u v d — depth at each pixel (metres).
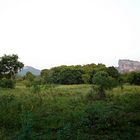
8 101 22.73
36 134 13.38
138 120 17.30
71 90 46.06
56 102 26.92
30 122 12.22
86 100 30.23
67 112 20.09
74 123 15.98
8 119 16.55
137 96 30.92
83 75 88.31
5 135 13.93
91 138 13.09
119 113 18.97
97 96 32.66
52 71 101.38
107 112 17.67
